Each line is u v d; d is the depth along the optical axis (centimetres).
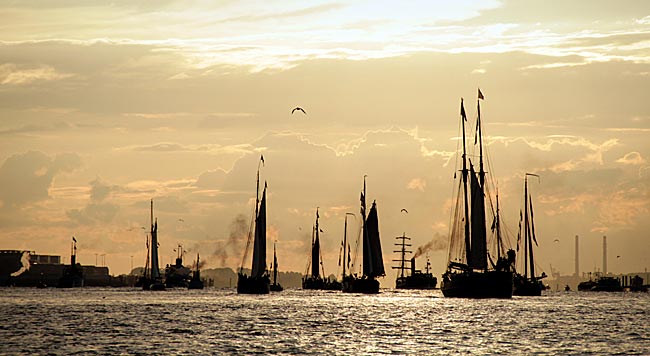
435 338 16562
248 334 17125
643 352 14750
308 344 15488
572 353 14562
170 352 14400
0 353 14312
